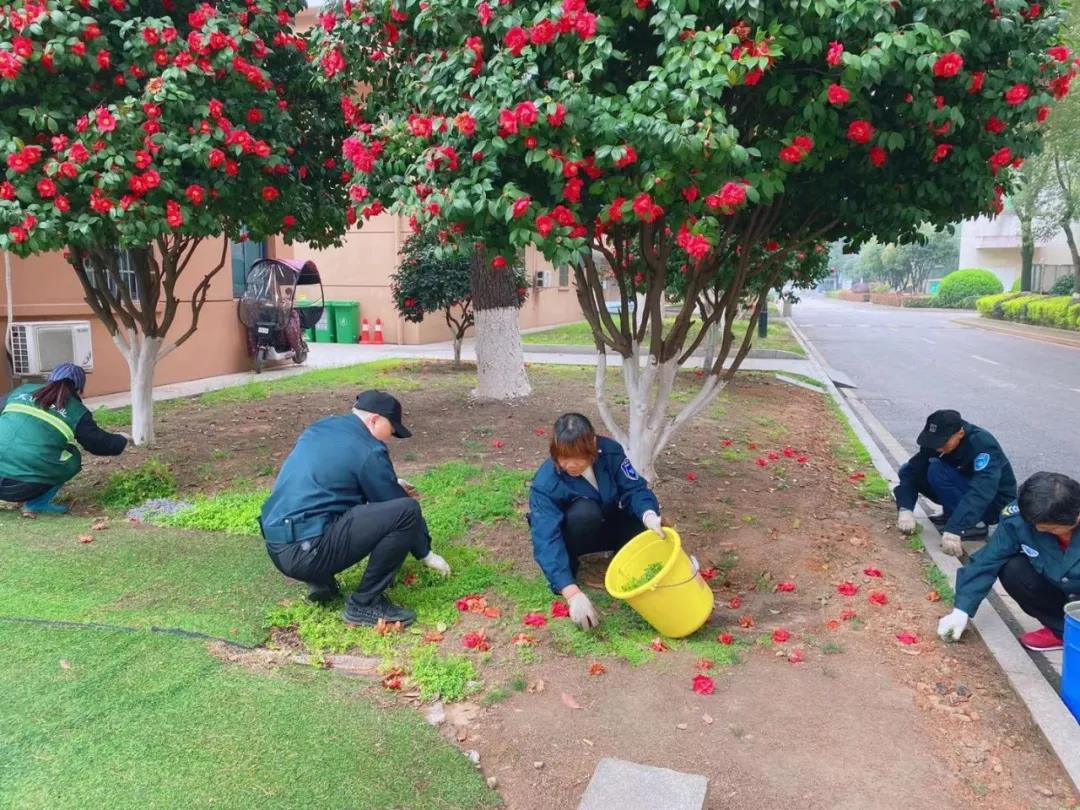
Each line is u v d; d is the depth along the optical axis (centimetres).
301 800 255
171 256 690
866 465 765
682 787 256
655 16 354
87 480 605
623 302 527
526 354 1638
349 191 472
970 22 378
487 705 325
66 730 288
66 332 918
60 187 504
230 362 1257
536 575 442
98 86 536
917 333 2711
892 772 288
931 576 468
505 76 360
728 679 348
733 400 1044
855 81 355
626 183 374
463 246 400
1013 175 482
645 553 392
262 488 587
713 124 344
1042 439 881
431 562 430
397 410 412
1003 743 308
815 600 431
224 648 357
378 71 485
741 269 512
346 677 340
